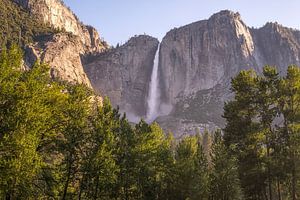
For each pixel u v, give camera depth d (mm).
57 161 27828
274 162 32031
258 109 34375
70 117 26328
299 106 32812
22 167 19750
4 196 20344
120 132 32781
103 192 30312
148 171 34219
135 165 32625
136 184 34094
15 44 23109
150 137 34781
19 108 20625
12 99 21172
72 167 27250
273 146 33344
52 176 26078
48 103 24422
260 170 33156
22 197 21766
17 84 22219
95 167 26656
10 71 21953
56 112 24953
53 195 26344
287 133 32750
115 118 32844
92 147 28406
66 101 25859
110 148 28641
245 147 34250
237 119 35125
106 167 26969
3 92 20891
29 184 21812
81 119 26750
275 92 33500
